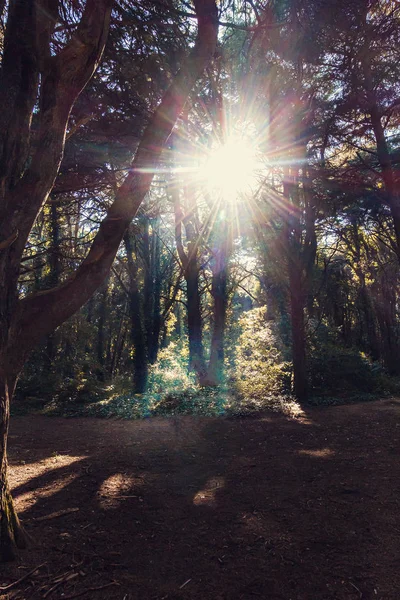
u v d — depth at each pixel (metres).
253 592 3.37
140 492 5.80
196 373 18.72
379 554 3.96
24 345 3.93
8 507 3.95
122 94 7.47
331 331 21.55
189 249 19.20
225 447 8.57
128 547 4.13
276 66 10.12
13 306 3.86
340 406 14.12
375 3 7.56
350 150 12.83
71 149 8.13
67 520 4.78
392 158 12.08
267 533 4.47
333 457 7.59
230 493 5.76
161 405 13.43
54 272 18.23
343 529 4.54
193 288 19.50
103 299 32.59
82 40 4.16
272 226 15.13
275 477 6.48
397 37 8.89
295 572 3.68
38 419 13.17
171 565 3.79
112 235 4.41
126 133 8.02
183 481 6.31
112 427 11.23
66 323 23.09
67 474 6.68
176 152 10.62
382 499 5.40
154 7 6.14
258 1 6.53
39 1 4.18
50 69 4.15
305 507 5.21
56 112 4.11
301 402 14.65
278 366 16.62
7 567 3.64
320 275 26.50
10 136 3.93
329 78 10.94
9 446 8.96
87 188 8.98
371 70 10.30
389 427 10.18
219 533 4.48
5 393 3.81
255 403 13.23
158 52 6.81
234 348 21.69
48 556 3.88
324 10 6.85
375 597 3.28
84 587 3.41
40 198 4.00
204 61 5.22
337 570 3.70
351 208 14.16
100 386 19.38
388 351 27.47
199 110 10.97
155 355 21.30
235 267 22.83
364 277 27.59
